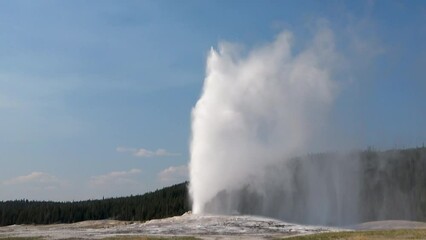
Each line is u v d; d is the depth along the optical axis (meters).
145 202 120.38
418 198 93.12
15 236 41.84
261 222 50.19
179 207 110.00
